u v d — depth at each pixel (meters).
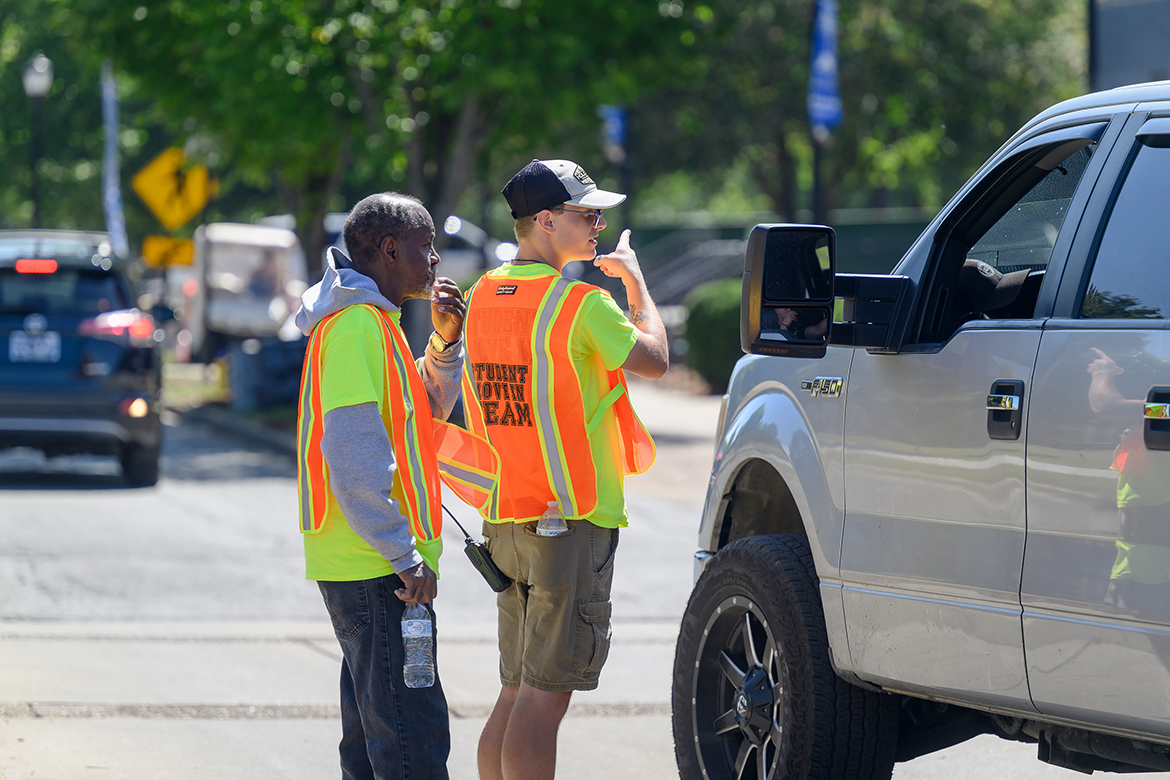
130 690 18.62
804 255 11.26
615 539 12.45
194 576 26.69
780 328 11.27
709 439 49.22
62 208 134.88
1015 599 10.38
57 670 19.53
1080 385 9.99
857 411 12.16
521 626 12.65
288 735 16.89
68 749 15.88
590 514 12.12
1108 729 9.84
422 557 11.13
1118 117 10.76
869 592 11.85
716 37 55.41
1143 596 9.41
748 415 13.97
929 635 11.22
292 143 56.06
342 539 11.04
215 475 41.56
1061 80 113.25
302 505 11.18
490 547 12.66
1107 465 9.69
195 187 55.72
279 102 53.31
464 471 12.68
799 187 163.62
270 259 97.19
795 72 105.94
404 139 54.53
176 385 75.50
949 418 11.09
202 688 18.89
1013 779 15.53
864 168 126.50
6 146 127.00
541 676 12.18
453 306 12.23
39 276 36.66
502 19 48.47
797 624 12.66
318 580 11.23
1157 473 9.35
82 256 37.00
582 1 50.00
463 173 55.09
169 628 22.64
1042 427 10.21
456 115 56.94
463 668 20.64
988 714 12.06
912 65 109.12
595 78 49.66
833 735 12.47
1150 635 9.38
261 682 19.36
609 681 20.11
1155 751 10.00
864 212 176.00
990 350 10.89
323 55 52.88
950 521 11.03
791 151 126.62
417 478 11.20
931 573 11.16
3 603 24.03
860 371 12.26
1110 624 9.65
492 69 47.75
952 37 108.56
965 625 10.84
